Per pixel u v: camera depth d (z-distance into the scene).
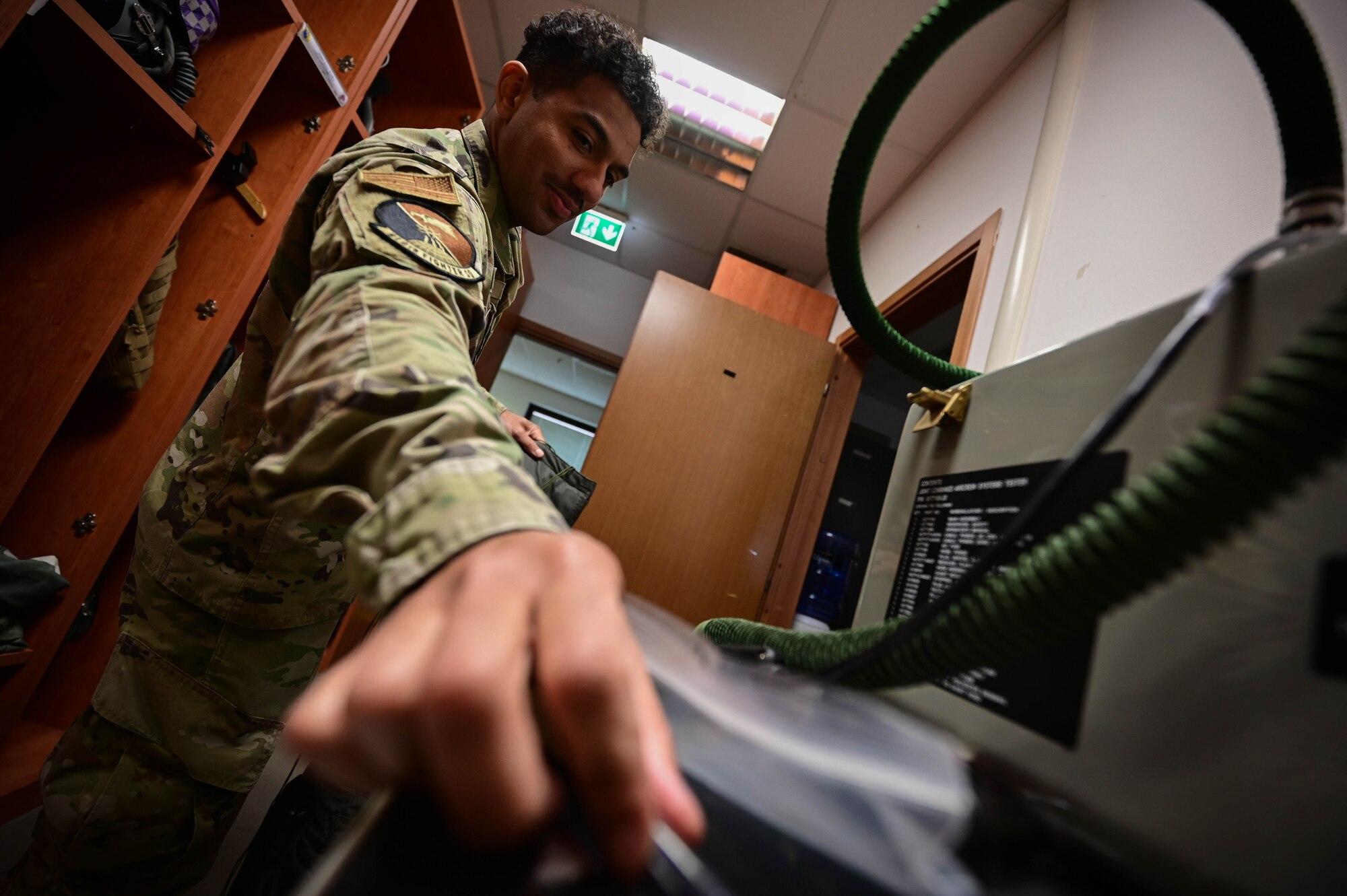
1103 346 0.32
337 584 0.96
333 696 0.16
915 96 2.32
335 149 1.56
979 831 0.20
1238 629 0.22
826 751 0.21
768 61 2.46
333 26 1.62
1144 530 0.20
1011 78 2.05
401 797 0.16
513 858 0.15
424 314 0.37
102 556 1.19
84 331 1.04
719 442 2.74
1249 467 0.18
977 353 1.73
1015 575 0.23
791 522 2.79
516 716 0.15
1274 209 0.92
